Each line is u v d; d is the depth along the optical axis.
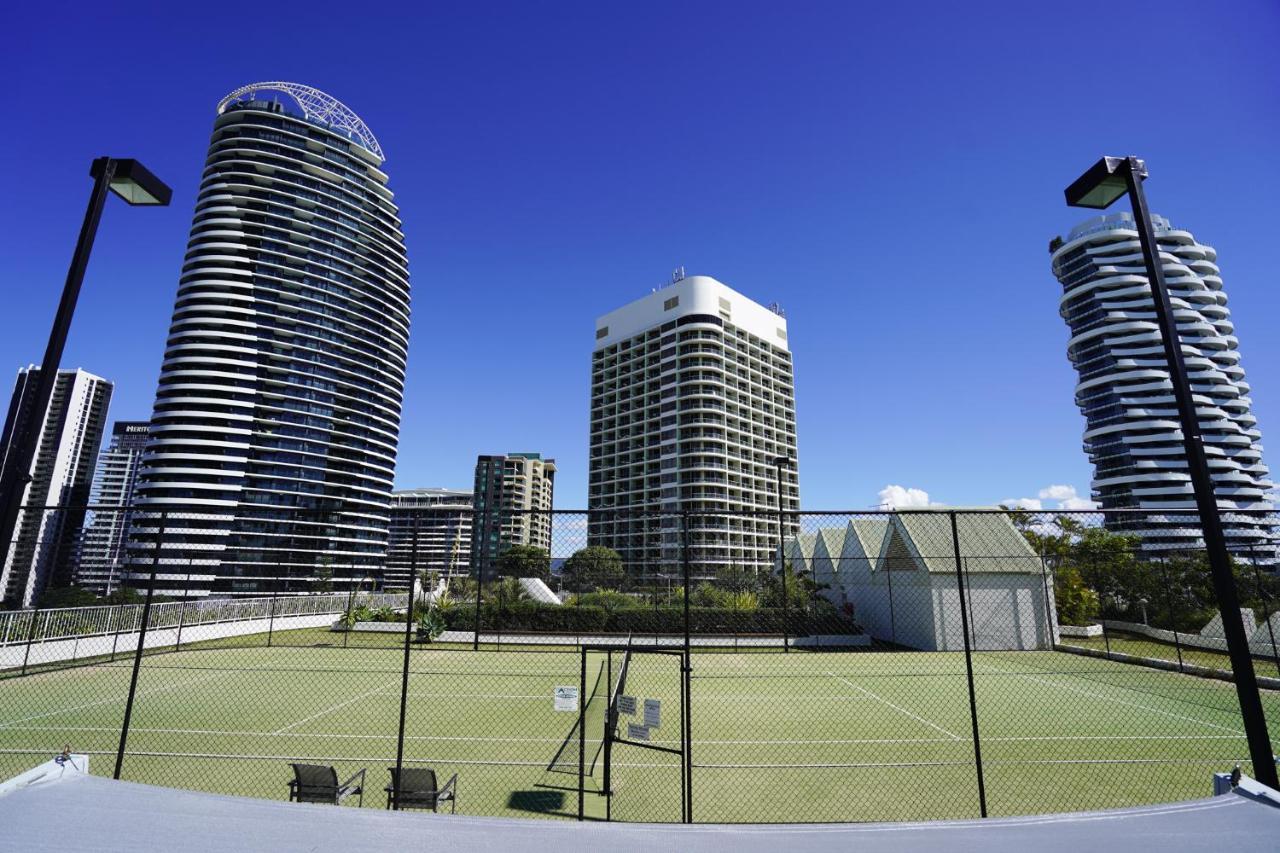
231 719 12.47
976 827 3.53
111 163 6.39
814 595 29.73
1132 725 12.50
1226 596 5.15
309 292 105.56
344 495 100.44
